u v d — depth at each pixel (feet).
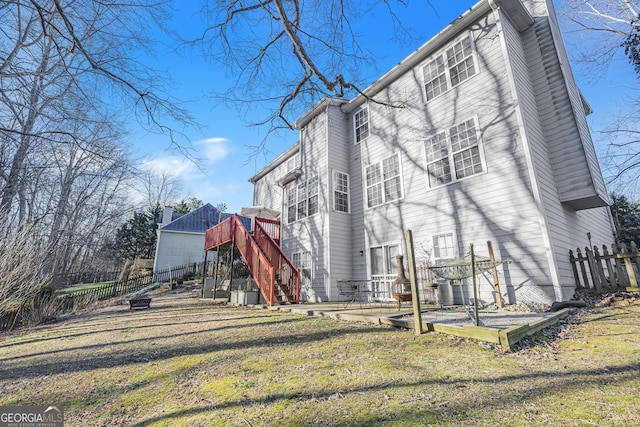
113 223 83.46
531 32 27.32
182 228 88.74
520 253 21.38
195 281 73.36
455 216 26.09
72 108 23.22
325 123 39.68
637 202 51.24
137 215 116.06
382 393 8.04
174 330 18.62
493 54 25.30
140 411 7.93
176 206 136.05
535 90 26.35
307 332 16.14
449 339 13.21
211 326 19.30
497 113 24.25
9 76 19.53
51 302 30.40
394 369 9.82
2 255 23.62
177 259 86.12
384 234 32.99
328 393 8.23
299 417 6.95
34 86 22.44
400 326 16.08
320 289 35.14
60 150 27.94
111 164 28.14
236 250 46.78
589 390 7.67
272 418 6.99
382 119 35.86
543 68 26.08
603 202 24.48
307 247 38.91
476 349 11.68
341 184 38.27
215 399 8.31
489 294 22.54
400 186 32.07
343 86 23.47
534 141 23.24
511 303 21.26
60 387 9.92
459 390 8.00
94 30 20.39
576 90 28.99
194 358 12.39
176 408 7.94
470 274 14.26
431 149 29.37
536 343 12.14
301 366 10.64
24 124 24.56
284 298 32.09
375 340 13.75
